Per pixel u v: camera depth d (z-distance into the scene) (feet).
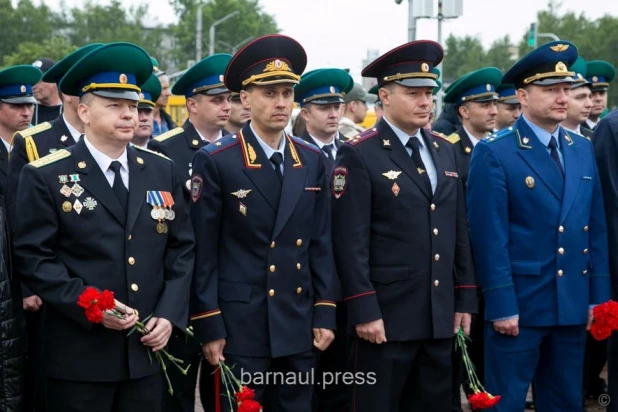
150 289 13.50
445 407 15.30
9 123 19.20
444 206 15.19
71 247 13.29
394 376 14.97
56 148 17.12
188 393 16.72
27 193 13.25
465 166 20.36
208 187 14.35
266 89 14.39
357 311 14.67
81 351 13.12
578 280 15.81
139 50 13.75
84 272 13.21
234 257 14.43
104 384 13.20
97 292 12.53
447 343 15.30
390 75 15.07
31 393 15.55
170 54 238.48
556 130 16.26
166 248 13.99
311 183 14.82
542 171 15.83
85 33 228.43
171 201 13.97
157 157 14.26
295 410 14.56
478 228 15.89
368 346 15.02
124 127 13.51
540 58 15.79
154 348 13.30
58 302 12.86
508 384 15.89
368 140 15.15
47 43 190.80
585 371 20.86
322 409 18.01
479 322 19.75
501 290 15.57
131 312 13.06
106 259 13.25
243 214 14.32
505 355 15.93
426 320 14.92
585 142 16.46
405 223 14.88
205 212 14.32
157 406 13.74
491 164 15.87
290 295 14.43
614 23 194.49
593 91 24.45
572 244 15.71
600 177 16.88
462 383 19.40
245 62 14.49
